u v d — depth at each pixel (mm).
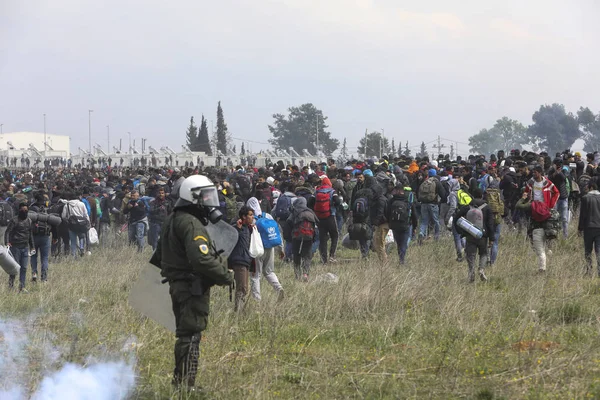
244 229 16359
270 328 14555
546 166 30500
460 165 34906
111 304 18391
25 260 22078
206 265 9992
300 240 22156
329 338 14008
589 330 13688
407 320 15109
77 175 65562
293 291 18500
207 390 10398
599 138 182875
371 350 13094
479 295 17422
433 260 25188
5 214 25375
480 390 10211
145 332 14016
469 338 13352
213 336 13938
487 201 22781
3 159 132125
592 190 20906
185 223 10180
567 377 10648
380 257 24469
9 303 18609
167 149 121688
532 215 21625
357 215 25188
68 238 30219
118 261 28703
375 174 31641
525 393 10039
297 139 199750
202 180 10477
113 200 35750
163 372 11602
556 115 185375
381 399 10102
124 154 122812
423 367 11617
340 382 10906
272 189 31062
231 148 143375
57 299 19297
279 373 11406
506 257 24266
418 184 32281
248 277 17609
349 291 17500
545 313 15461
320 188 25719
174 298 10352
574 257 22781
